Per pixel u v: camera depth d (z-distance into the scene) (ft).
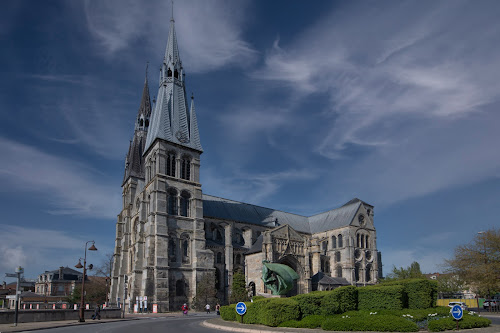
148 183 294.25
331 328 104.42
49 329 128.06
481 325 112.57
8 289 522.47
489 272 227.61
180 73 331.36
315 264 317.83
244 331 110.73
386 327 100.73
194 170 305.32
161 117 301.63
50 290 513.45
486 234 240.94
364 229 371.97
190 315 221.66
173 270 271.49
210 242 303.68
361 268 359.66
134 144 364.79
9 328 126.62
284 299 122.62
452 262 249.75
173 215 282.56
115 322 163.84
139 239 280.92
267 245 282.36
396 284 133.59
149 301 255.29
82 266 174.19
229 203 356.59
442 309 126.82
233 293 267.39
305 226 402.52
